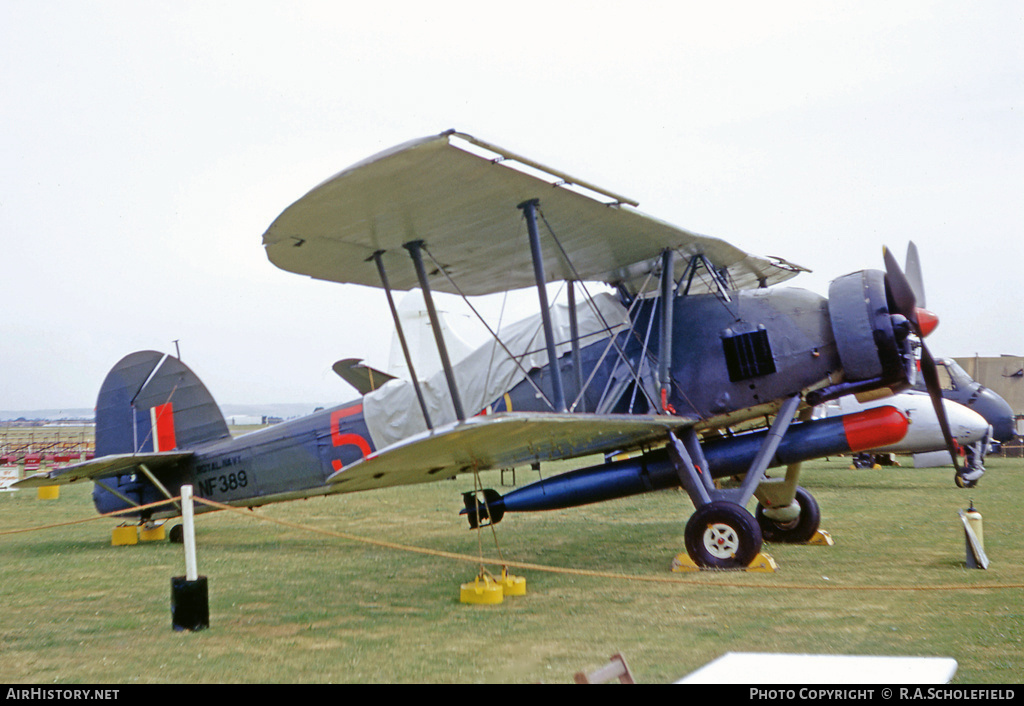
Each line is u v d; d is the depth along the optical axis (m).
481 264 9.20
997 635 4.97
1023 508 12.17
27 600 7.18
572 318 8.65
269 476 11.36
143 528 11.91
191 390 12.23
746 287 12.87
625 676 2.25
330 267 8.52
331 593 7.33
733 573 7.51
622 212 7.54
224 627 5.98
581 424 6.56
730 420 8.77
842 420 8.27
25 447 37.81
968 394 20.77
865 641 4.89
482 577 7.09
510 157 6.18
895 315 8.15
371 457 6.29
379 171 6.04
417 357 22.70
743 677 2.46
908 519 11.09
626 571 7.99
